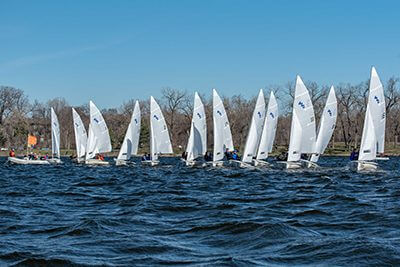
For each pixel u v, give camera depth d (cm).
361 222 2666
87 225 2584
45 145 18112
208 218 2897
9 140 16538
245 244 2177
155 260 1911
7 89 18425
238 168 7588
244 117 16612
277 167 7462
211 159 8225
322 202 3584
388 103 15525
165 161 11700
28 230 2538
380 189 4484
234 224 2544
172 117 16712
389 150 15100
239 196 4081
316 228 2527
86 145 10438
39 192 4538
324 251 1988
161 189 4766
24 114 17538
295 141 7188
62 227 2595
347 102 15450
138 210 3209
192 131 8169
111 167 8794
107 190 4756
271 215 2997
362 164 6619
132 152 9081
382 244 2047
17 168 8812
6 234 2439
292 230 2425
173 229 2545
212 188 4834
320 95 15388
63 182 5750
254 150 7744
